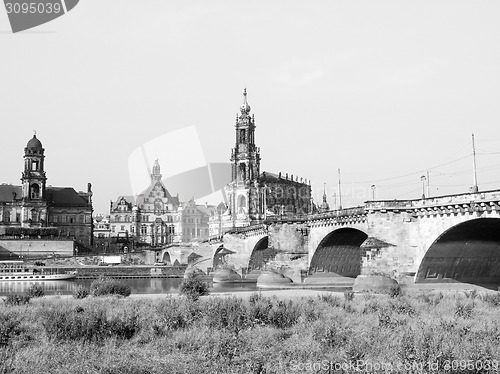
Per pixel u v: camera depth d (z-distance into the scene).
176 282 156.50
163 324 46.59
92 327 43.41
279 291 100.75
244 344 39.59
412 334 40.38
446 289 91.88
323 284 124.12
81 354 36.69
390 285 91.62
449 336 40.06
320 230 121.69
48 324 44.53
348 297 70.56
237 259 169.88
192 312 50.84
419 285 93.19
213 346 39.06
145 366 34.09
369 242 95.81
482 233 86.81
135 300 70.31
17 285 144.38
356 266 130.00
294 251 133.62
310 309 55.44
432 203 89.31
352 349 36.03
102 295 83.69
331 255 126.38
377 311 56.03
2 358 35.53
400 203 94.75
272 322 48.81
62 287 133.12
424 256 91.44
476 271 94.94
